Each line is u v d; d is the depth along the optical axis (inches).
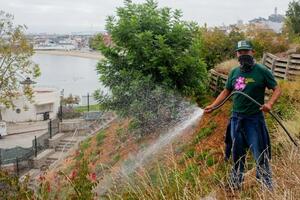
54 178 332.5
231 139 226.5
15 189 274.8
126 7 603.5
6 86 1259.2
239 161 215.2
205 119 490.6
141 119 557.6
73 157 610.9
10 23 1237.1
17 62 1254.9
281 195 168.2
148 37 569.3
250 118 215.9
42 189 295.7
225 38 839.7
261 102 217.9
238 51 216.2
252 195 193.8
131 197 229.3
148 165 374.3
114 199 251.6
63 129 1135.6
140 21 596.4
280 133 283.4
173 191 208.2
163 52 563.2
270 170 195.9
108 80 600.4
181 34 596.7
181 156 382.9
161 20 598.9
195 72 594.2
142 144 520.4
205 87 643.5
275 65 629.0
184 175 239.6
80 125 1108.5
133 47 585.9
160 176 238.5
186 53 601.6
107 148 620.1
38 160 943.7
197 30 606.2
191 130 485.1
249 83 214.7
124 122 674.8
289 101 398.9
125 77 582.2
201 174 242.1
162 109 553.6
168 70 577.3
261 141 214.7
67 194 269.9
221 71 684.7
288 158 206.2
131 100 577.0
